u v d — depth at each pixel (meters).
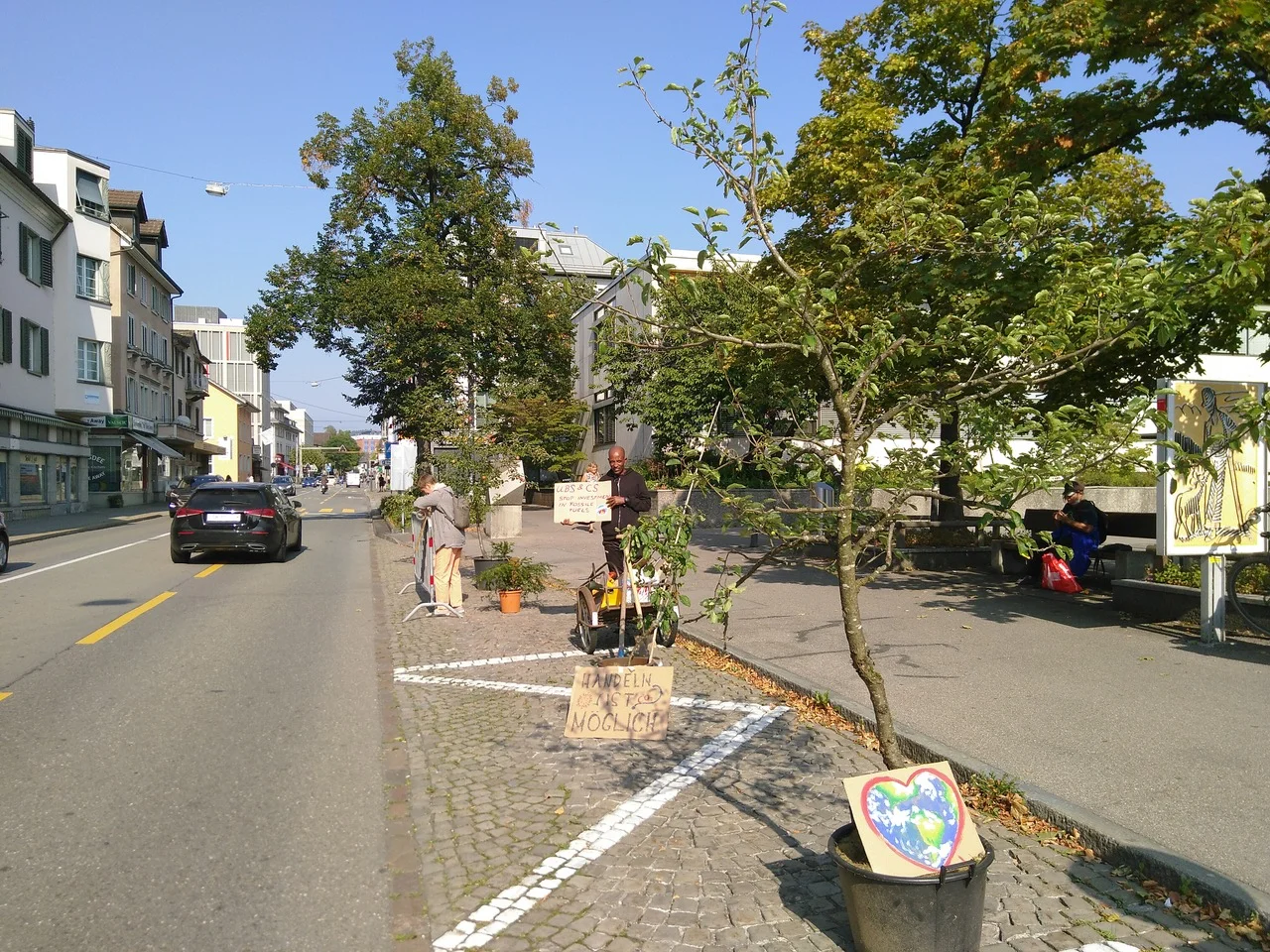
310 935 3.51
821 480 3.58
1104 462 3.40
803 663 7.70
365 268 29.88
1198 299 4.21
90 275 36.31
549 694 7.18
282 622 10.80
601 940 3.42
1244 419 3.87
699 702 6.86
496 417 14.95
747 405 4.17
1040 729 5.69
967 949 3.09
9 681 7.65
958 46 13.15
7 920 3.63
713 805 4.75
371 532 28.50
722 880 3.90
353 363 30.50
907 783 3.32
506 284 30.05
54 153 35.16
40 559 18.38
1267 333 7.89
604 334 3.96
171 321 55.50
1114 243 11.14
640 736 5.96
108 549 20.81
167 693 7.29
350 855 4.24
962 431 3.71
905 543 14.71
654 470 27.69
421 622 10.77
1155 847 3.92
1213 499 7.96
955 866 3.04
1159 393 3.54
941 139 13.70
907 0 13.13
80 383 35.56
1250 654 7.64
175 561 17.70
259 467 99.25
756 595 11.65
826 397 4.59
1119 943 3.34
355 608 11.93
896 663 7.61
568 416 40.28
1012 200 4.00
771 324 3.86
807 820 4.54
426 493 11.52
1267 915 3.37
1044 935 3.39
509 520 22.78
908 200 3.86
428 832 4.48
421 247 29.05
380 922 3.61
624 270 3.85
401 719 6.55
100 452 43.53
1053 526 13.40
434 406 14.91
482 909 3.69
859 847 3.41
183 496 35.66
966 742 5.47
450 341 28.25
